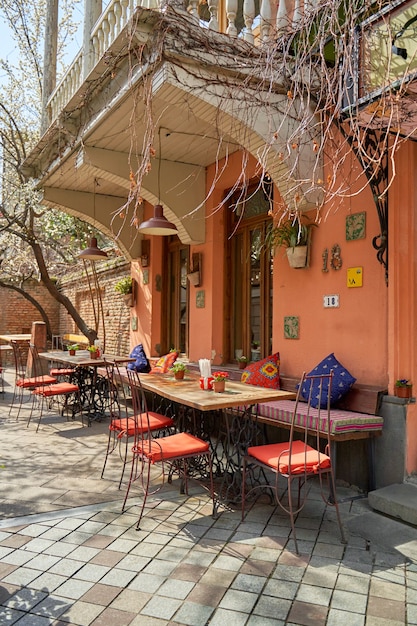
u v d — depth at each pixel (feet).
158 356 26.84
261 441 16.34
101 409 23.41
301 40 11.76
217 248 21.65
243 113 13.93
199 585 8.63
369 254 14.02
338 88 10.44
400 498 11.62
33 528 10.98
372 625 7.52
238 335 21.34
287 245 16.31
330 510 12.12
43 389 21.31
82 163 19.40
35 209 33.88
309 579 8.85
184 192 21.52
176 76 12.78
